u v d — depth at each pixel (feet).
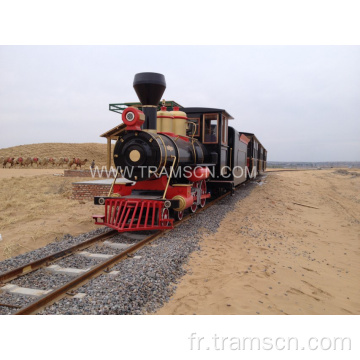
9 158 132.36
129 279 15.14
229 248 21.88
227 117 41.37
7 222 29.60
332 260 22.36
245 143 57.31
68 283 14.11
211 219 29.76
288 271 18.79
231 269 18.08
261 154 98.27
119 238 23.45
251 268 18.48
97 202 25.05
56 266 17.48
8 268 17.52
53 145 213.25
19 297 14.26
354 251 25.03
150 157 24.79
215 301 14.30
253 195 50.57
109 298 13.35
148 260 17.83
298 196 54.44
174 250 19.99
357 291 17.33
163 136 27.58
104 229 25.96
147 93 26.94
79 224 28.40
